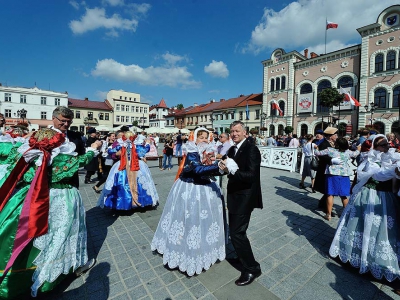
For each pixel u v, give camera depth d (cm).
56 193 211
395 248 231
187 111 5531
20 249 182
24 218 188
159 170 972
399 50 2222
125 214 424
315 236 343
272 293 216
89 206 473
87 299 204
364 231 245
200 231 240
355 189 276
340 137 404
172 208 254
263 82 3488
